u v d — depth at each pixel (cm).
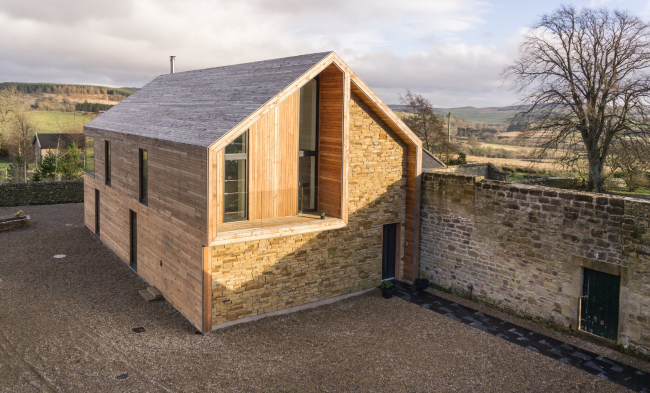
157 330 1111
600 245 1035
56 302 1263
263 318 1196
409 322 1182
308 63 1186
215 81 1570
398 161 1430
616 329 1035
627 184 2986
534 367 962
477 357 1002
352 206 1340
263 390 859
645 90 2434
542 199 1135
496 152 5288
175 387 861
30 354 972
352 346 1045
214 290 1099
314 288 1284
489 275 1278
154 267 1364
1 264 1568
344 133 1227
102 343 1031
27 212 2414
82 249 1786
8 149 4816
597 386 895
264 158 1217
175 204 1188
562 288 1116
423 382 899
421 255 1471
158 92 1917
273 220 1224
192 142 1071
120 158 1602
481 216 1281
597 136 2612
